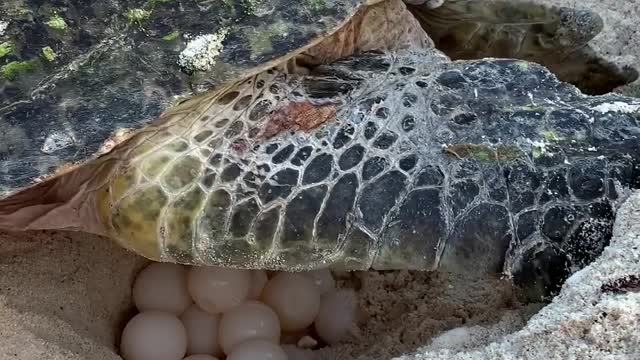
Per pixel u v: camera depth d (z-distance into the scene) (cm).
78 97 55
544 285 56
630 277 51
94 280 66
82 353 59
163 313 65
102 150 54
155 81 56
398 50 66
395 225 56
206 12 57
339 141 58
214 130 58
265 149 57
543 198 56
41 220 60
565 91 61
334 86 60
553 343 49
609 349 48
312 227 56
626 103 60
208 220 56
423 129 58
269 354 63
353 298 71
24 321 59
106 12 57
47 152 54
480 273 56
